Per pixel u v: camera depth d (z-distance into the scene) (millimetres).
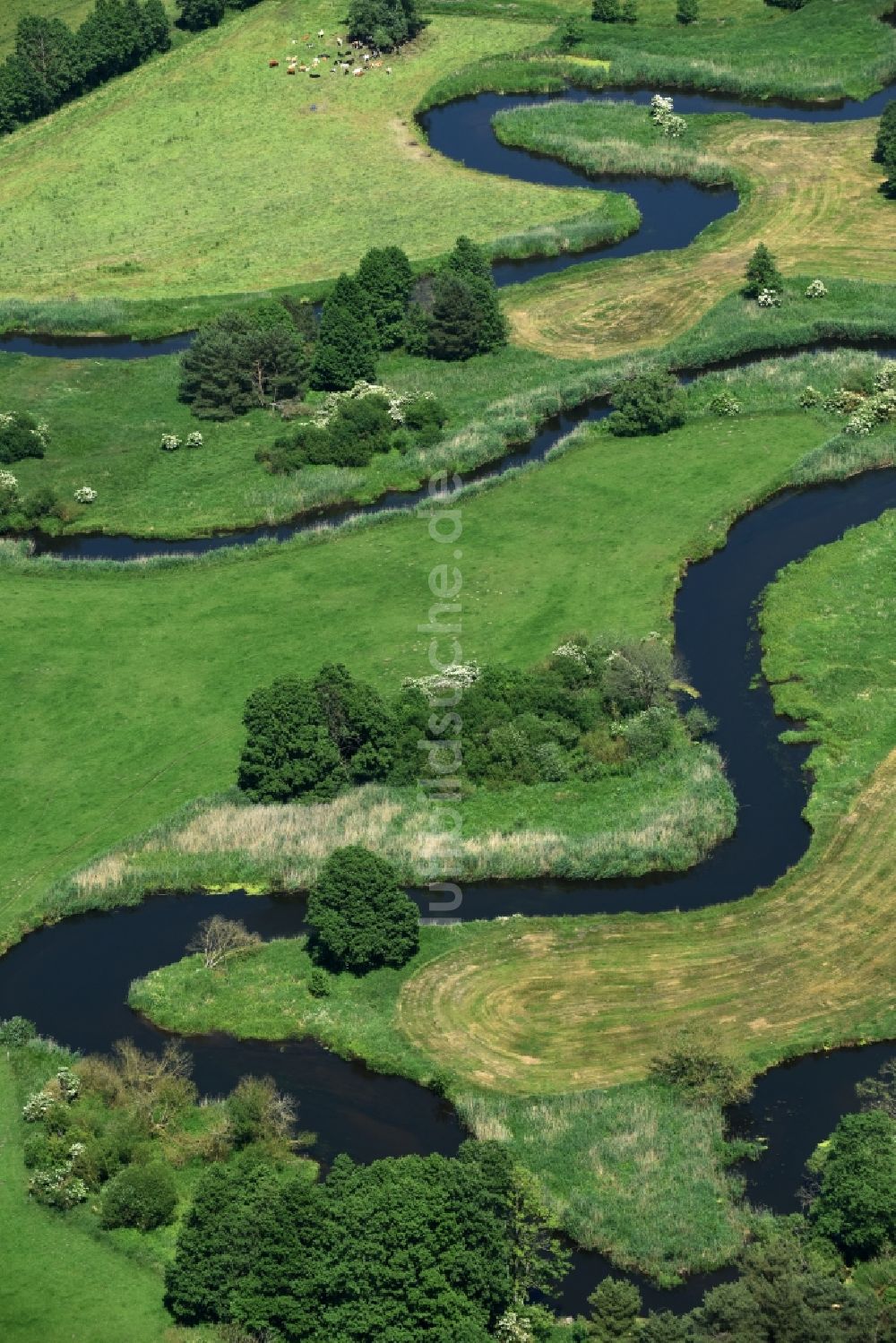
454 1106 125625
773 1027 130250
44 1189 119625
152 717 164375
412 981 136125
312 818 150000
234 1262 110062
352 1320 106562
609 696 158250
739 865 145875
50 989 138375
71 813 154375
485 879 145375
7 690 168875
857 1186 112250
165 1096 125312
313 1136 123562
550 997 134250
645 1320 107250
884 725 157625
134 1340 109250
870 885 142125
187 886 146250
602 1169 119375
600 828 147875
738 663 167250
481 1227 108625
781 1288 105750
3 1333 110438
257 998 135000
